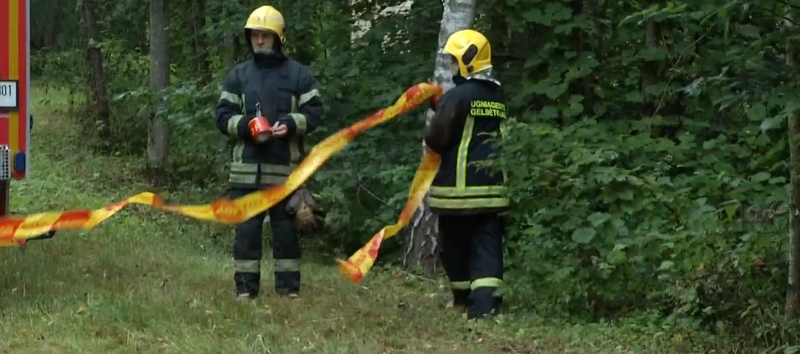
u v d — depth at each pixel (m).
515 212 7.61
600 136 9.08
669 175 9.08
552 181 7.43
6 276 8.55
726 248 6.95
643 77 10.88
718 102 6.21
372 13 12.38
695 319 7.06
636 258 7.26
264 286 8.79
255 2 12.78
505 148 7.46
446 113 7.50
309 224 8.12
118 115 19.70
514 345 6.74
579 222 7.43
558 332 7.09
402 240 11.37
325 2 12.42
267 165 7.99
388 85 11.45
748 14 6.01
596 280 7.56
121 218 12.34
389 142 11.48
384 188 11.39
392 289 9.18
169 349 6.36
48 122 23.38
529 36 11.24
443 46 9.66
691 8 6.97
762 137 7.76
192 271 9.37
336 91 11.51
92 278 8.66
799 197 6.38
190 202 13.68
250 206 7.86
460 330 7.13
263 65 8.09
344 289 8.95
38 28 29.05
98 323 6.97
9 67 7.84
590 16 10.80
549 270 7.67
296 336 6.74
